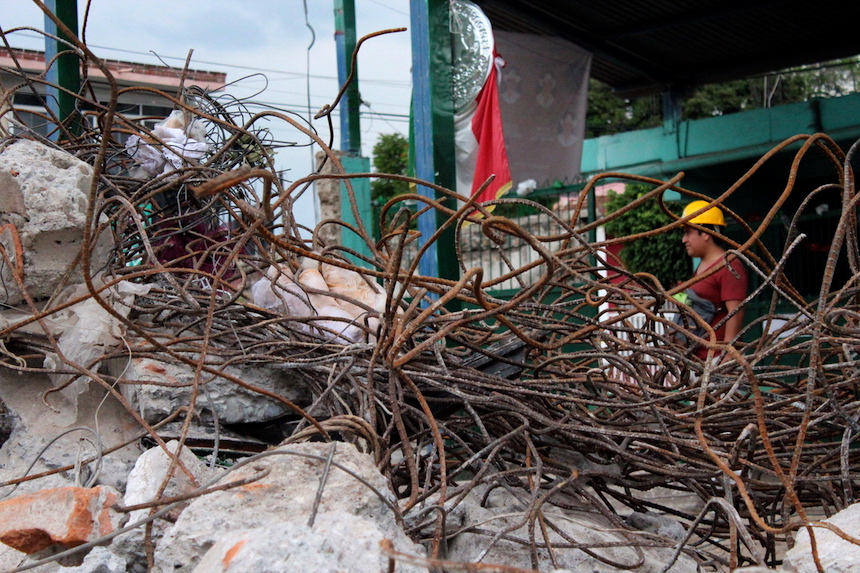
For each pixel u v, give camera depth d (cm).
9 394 334
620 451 297
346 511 212
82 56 453
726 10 898
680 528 309
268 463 229
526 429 290
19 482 266
